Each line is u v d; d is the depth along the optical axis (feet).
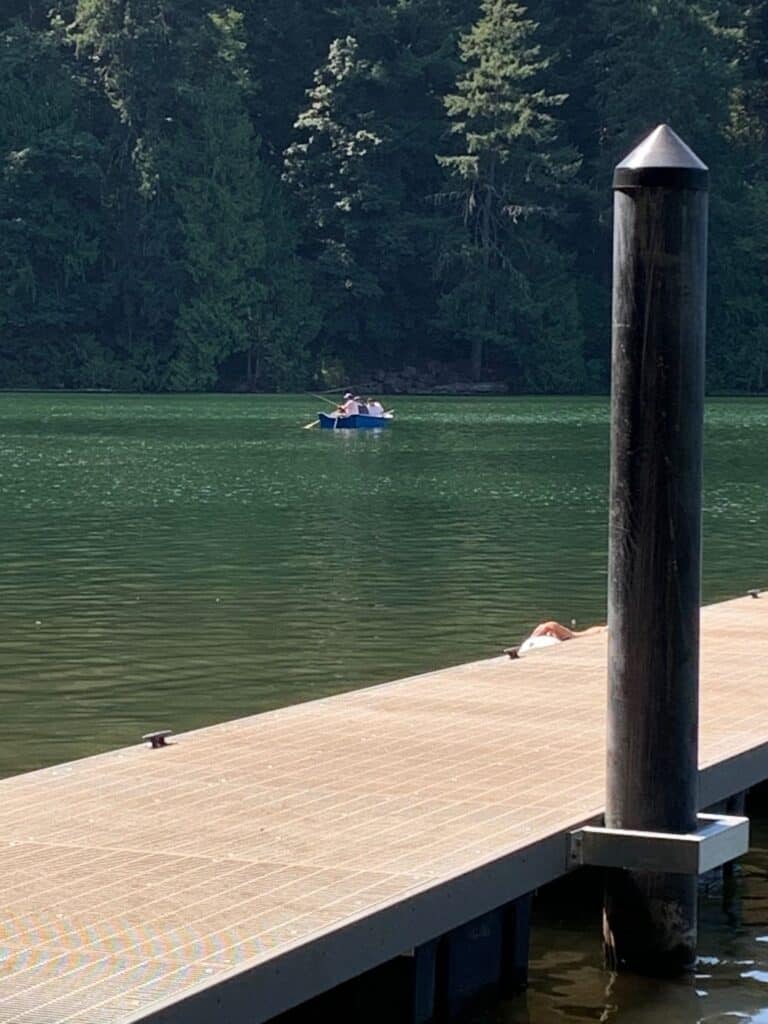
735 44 285.02
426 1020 23.09
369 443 161.17
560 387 280.92
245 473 123.44
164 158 271.69
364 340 286.05
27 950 20.10
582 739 31.01
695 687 24.82
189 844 24.30
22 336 277.64
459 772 28.48
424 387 283.38
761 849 31.19
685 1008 23.97
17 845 24.27
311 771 28.55
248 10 290.97
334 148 277.03
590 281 288.51
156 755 29.81
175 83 270.67
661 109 277.64
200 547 77.05
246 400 256.93
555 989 24.61
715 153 281.95
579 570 68.49
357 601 59.98
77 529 84.94
